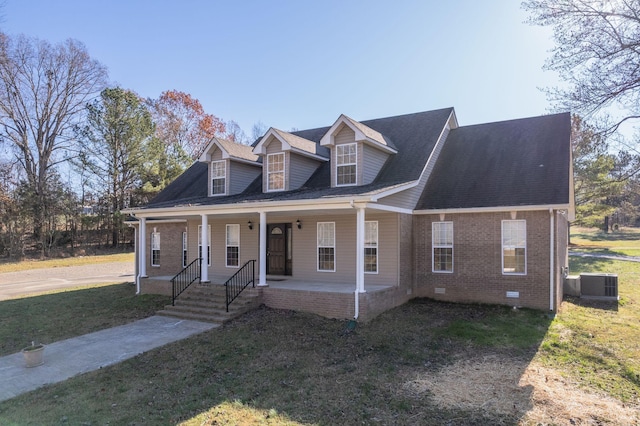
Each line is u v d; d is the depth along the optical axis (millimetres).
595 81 9703
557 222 12375
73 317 12242
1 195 29812
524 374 7094
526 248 12344
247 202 12141
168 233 19984
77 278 22406
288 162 14867
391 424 5316
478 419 5430
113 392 6531
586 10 9352
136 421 5438
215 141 16766
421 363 7715
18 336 10328
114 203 35812
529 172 13258
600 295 13930
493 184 13445
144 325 11008
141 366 7785
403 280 13203
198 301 12469
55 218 33219
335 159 14109
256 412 5699
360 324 10234
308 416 5559
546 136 14594
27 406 6051
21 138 33406
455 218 13453
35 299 15414
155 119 41219
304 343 8922
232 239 16984
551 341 8945
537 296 12133
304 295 11383
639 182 13953
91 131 33844
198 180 20234
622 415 5570
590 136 10445
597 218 33625
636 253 28766
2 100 32062
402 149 15227
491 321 10781
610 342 8930
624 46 9133
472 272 13133
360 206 10422
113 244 37281
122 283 19484
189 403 6020
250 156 17453
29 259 30469
